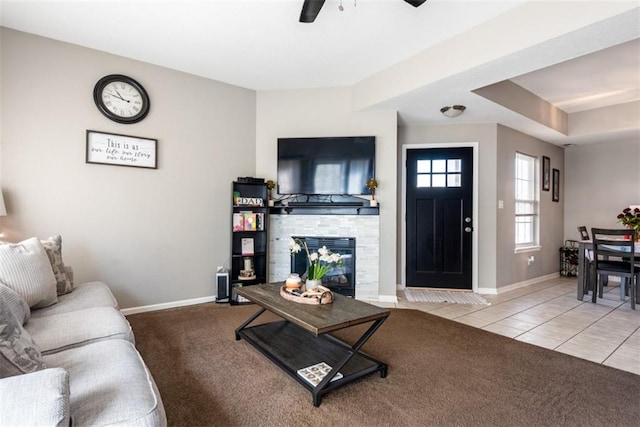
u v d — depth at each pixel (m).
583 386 2.06
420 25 2.73
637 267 3.96
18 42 2.83
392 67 3.52
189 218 3.72
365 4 2.45
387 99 3.60
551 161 5.76
